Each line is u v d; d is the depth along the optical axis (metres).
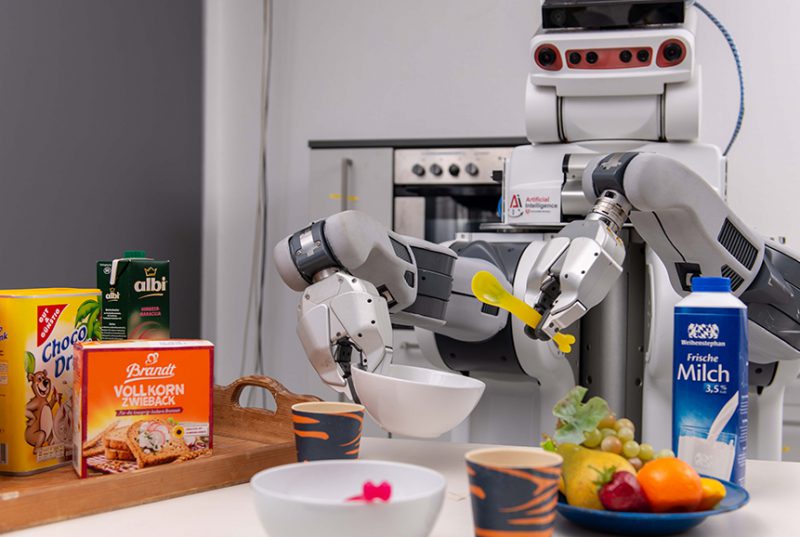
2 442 0.91
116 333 1.12
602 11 1.47
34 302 0.92
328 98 3.36
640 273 1.55
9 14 2.26
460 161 2.90
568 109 1.54
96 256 2.67
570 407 0.83
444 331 1.38
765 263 1.23
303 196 3.39
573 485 0.78
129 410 0.90
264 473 0.69
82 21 2.59
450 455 1.10
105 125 2.72
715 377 0.92
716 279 0.94
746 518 0.83
